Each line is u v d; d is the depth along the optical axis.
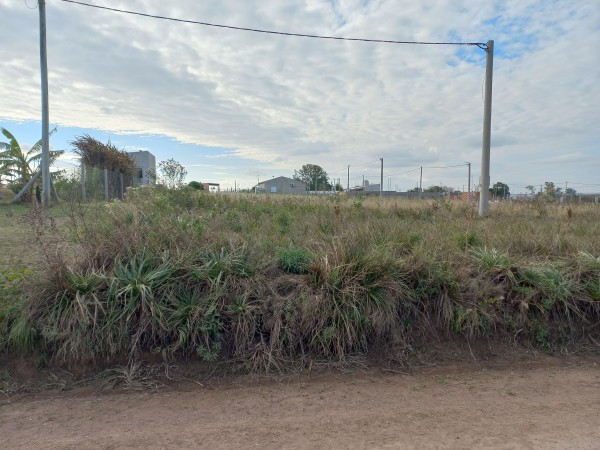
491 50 14.79
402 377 4.55
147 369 4.40
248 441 3.19
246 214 9.80
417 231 7.41
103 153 29.00
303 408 3.78
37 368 4.34
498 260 5.84
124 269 4.85
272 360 4.56
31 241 5.82
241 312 4.73
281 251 5.86
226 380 4.39
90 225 5.93
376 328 4.89
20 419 3.58
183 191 11.88
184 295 4.80
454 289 5.28
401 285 5.19
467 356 5.02
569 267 6.00
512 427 3.39
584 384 4.34
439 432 3.30
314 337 4.75
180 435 3.29
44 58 17.44
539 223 9.73
